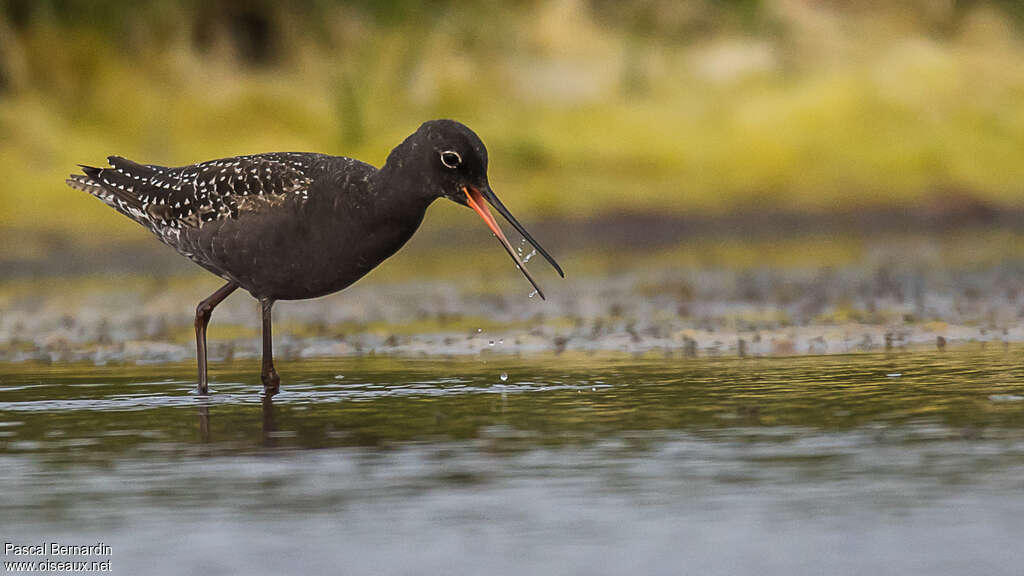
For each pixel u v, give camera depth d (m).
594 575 5.95
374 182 10.94
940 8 35.94
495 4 32.84
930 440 8.45
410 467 8.00
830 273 21.03
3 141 26.75
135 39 29.47
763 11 34.16
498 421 9.45
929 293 18.20
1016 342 13.47
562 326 15.59
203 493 7.46
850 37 34.69
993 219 29.86
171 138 27.88
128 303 18.77
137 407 10.43
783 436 8.66
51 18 28.86
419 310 17.64
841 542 6.36
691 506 7.03
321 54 30.59
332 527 6.75
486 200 10.97
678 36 33.78
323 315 17.39
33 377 12.20
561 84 31.69
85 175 12.55
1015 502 6.97
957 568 5.94
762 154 30.73
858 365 11.88
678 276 21.08
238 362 13.20
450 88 30.89
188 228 11.51
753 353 13.06
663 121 31.22
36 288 20.72
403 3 31.42
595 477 7.67
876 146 31.45
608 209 28.66
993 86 33.72
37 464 8.26
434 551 6.32
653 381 11.23
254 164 11.23
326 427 9.35
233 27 30.39
